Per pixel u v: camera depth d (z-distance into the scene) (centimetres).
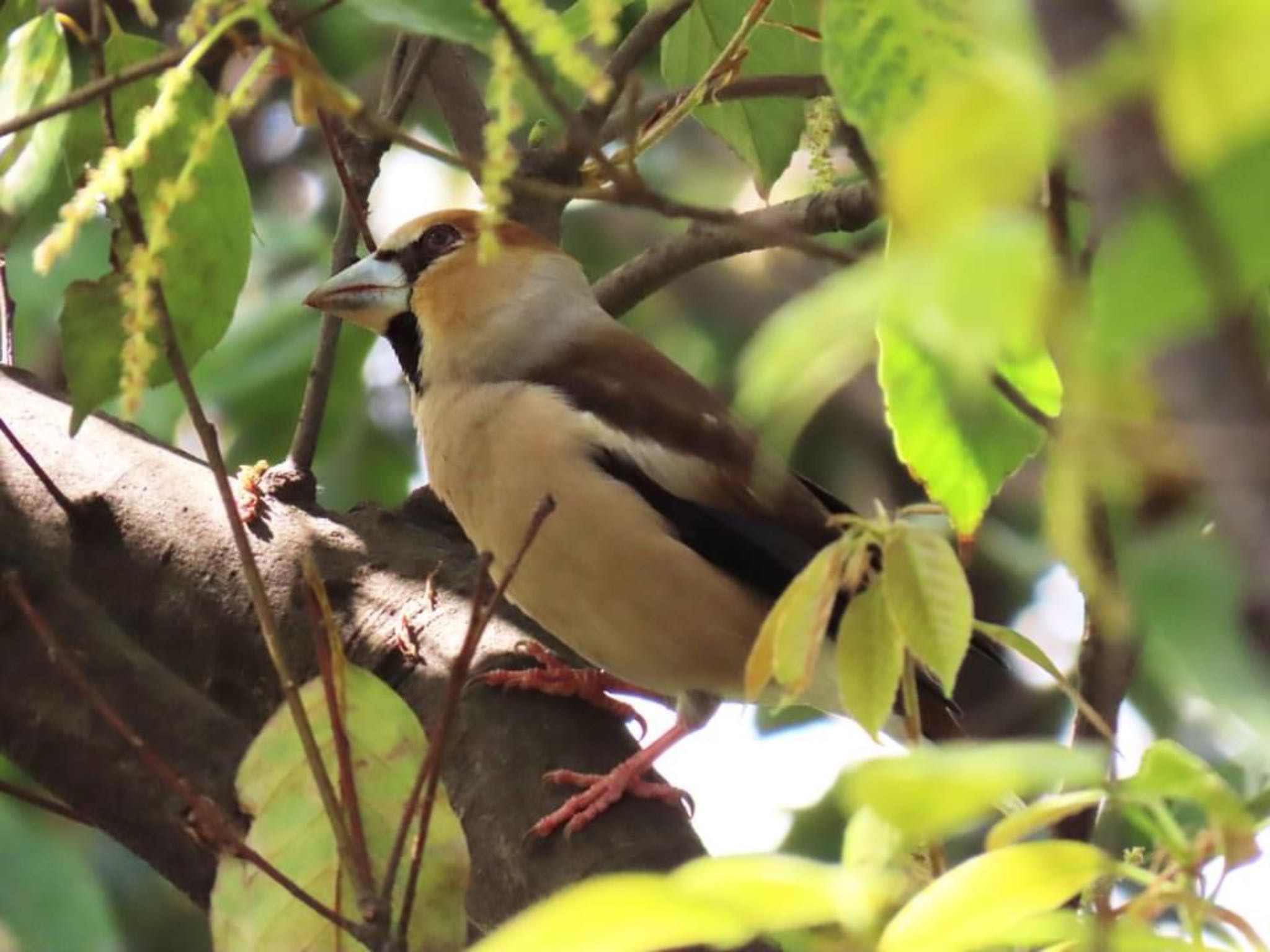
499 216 370
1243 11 174
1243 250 189
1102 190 184
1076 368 216
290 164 1159
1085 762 220
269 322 986
